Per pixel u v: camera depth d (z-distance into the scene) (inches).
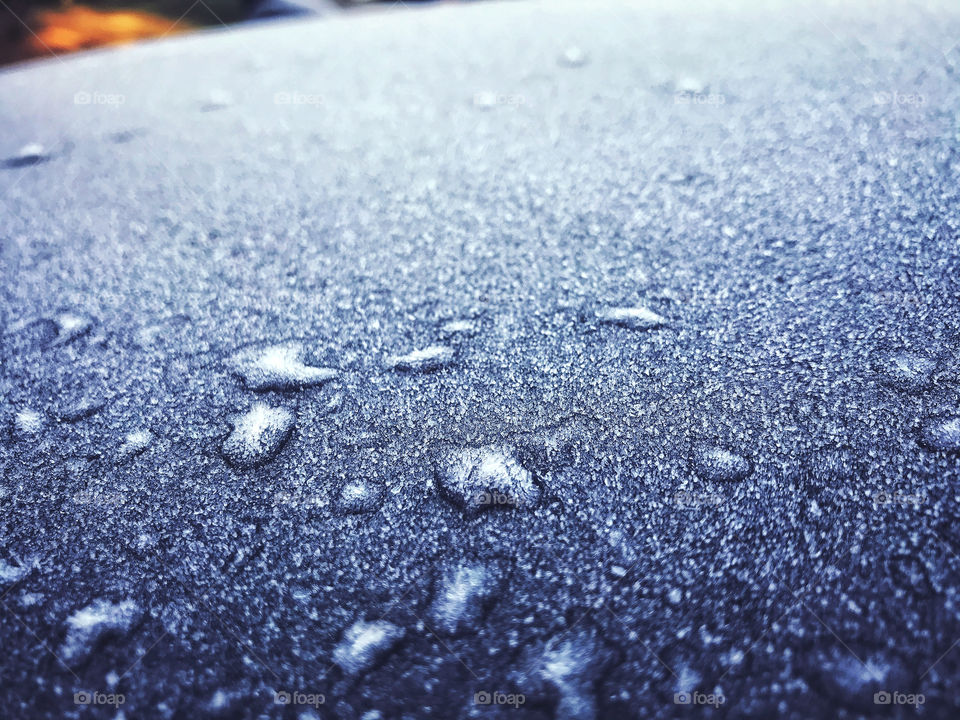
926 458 2.1
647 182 3.5
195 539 2.1
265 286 3.0
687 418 2.3
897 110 3.9
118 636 1.9
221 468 2.3
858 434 2.2
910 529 1.9
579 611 1.9
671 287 2.8
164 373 2.6
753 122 4.0
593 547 2.0
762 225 3.1
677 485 2.1
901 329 2.5
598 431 2.3
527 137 4.1
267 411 2.4
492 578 1.9
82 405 2.5
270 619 1.9
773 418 2.2
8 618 1.9
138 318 2.9
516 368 2.5
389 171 3.9
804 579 1.9
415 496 2.1
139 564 2.0
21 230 3.6
